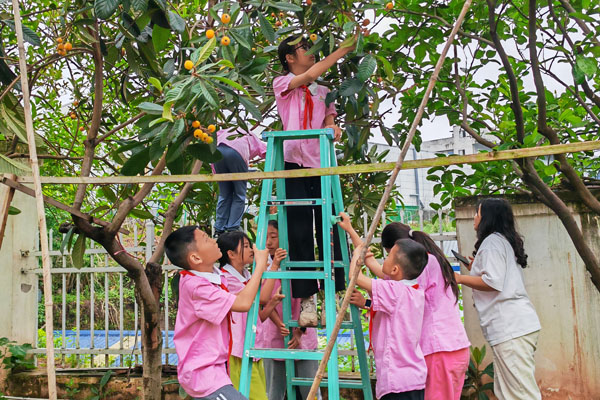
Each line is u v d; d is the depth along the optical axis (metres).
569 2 3.89
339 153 4.84
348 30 2.93
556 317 4.47
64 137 6.08
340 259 3.59
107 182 2.46
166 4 3.01
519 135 3.67
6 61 3.57
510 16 4.44
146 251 5.35
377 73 4.14
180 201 4.60
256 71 3.05
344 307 2.04
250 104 2.88
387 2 3.09
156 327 4.02
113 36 3.99
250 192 5.55
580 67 3.17
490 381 4.57
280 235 3.55
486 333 3.84
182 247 3.12
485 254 3.77
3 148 5.28
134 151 2.99
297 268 3.63
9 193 2.54
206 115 2.87
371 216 5.07
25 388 5.41
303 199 3.40
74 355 5.64
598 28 3.38
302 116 3.48
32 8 4.95
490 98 4.76
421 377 3.16
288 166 3.66
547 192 3.78
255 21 3.86
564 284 4.46
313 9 3.38
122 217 3.52
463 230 4.82
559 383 4.43
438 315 3.53
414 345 3.20
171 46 4.39
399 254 3.29
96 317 9.56
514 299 3.77
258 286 3.02
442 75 4.71
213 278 3.15
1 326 5.55
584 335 4.37
